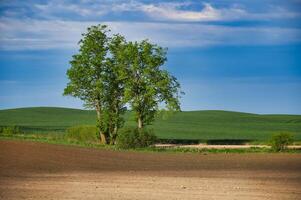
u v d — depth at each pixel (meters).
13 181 31.77
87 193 26.92
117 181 32.03
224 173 37.12
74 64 76.88
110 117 76.31
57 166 41.25
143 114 75.19
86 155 50.88
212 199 25.30
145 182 31.64
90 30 77.00
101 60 76.38
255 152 59.84
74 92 77.38
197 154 56.53
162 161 47.44
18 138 71.31
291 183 31.17
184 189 28.42
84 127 77.19
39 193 26.89
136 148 63.06
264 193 27.16
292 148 63.50
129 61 75.12
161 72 74.12
